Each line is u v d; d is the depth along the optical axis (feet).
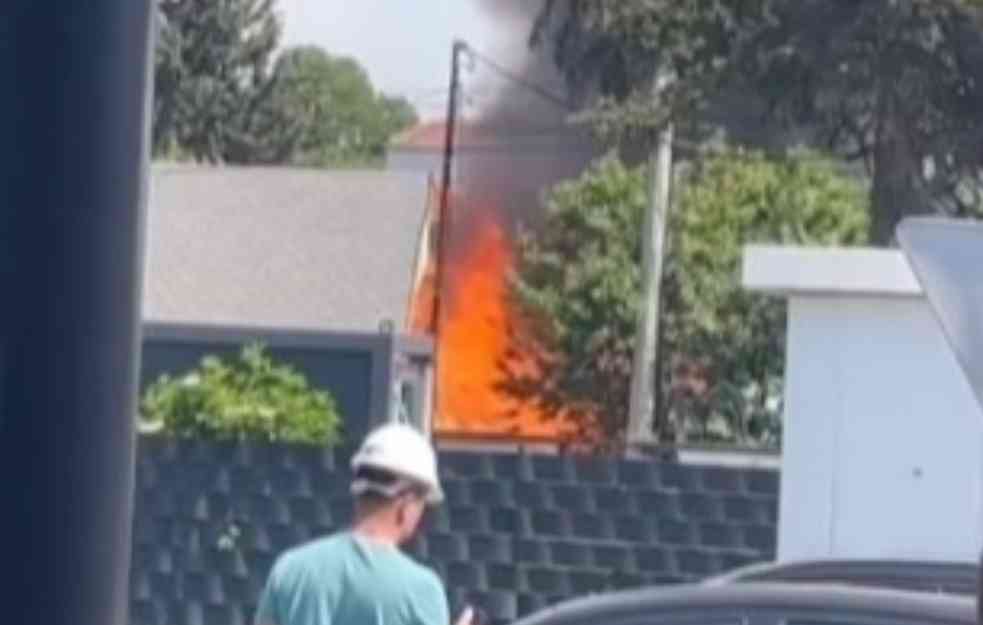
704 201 253.03
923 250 21.98
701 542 93.20
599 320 270.26
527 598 94.63
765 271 81.41
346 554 48.21
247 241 357.41
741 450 141.90
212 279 352.49
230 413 125.80
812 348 81.46
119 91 16.51
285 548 96.94
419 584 48.19
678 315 246.06
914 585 53.83
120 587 16.52
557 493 94.68
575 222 272.72
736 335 244.63
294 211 361.92
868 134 202.08
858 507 80.89
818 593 45.98
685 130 209.56
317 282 352.90
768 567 55.11
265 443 98.17
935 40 193.36
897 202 198.90
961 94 194.70
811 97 198.29
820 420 81.41
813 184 253.44
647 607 47.03
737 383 243.60
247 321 347.56
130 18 16.56
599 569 94.07
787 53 198.29
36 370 16.33
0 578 16.28
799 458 81.51
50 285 16.37
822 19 196.54
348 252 356.18
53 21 16.38
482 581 94.94
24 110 16.38
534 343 276.21
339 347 194.70
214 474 97.60
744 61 200.75
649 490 93.91
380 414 192.24
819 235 252.42
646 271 233.76
